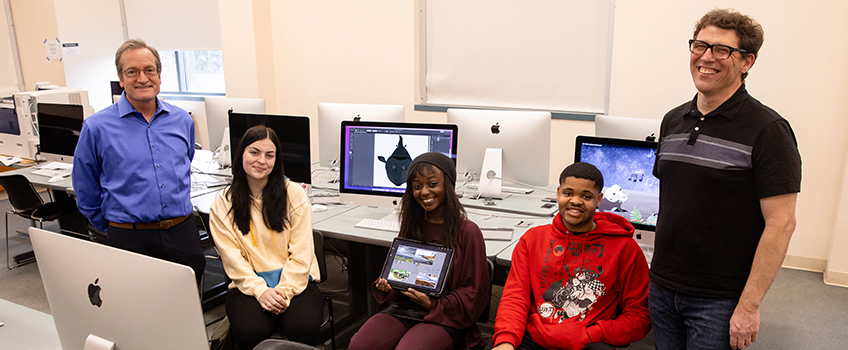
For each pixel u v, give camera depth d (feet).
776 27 10.77
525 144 9.07
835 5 10.19
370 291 8.43
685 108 4.91
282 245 6.93
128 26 20.27
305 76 17.25
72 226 12.74
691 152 4.68
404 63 15.52
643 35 12.25
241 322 6.28
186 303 3.10
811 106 10.75
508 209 8.77
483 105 15.14
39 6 19.75
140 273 3.20
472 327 6.14
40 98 13.88
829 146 10.73
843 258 10.50
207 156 13.44
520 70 14.43
